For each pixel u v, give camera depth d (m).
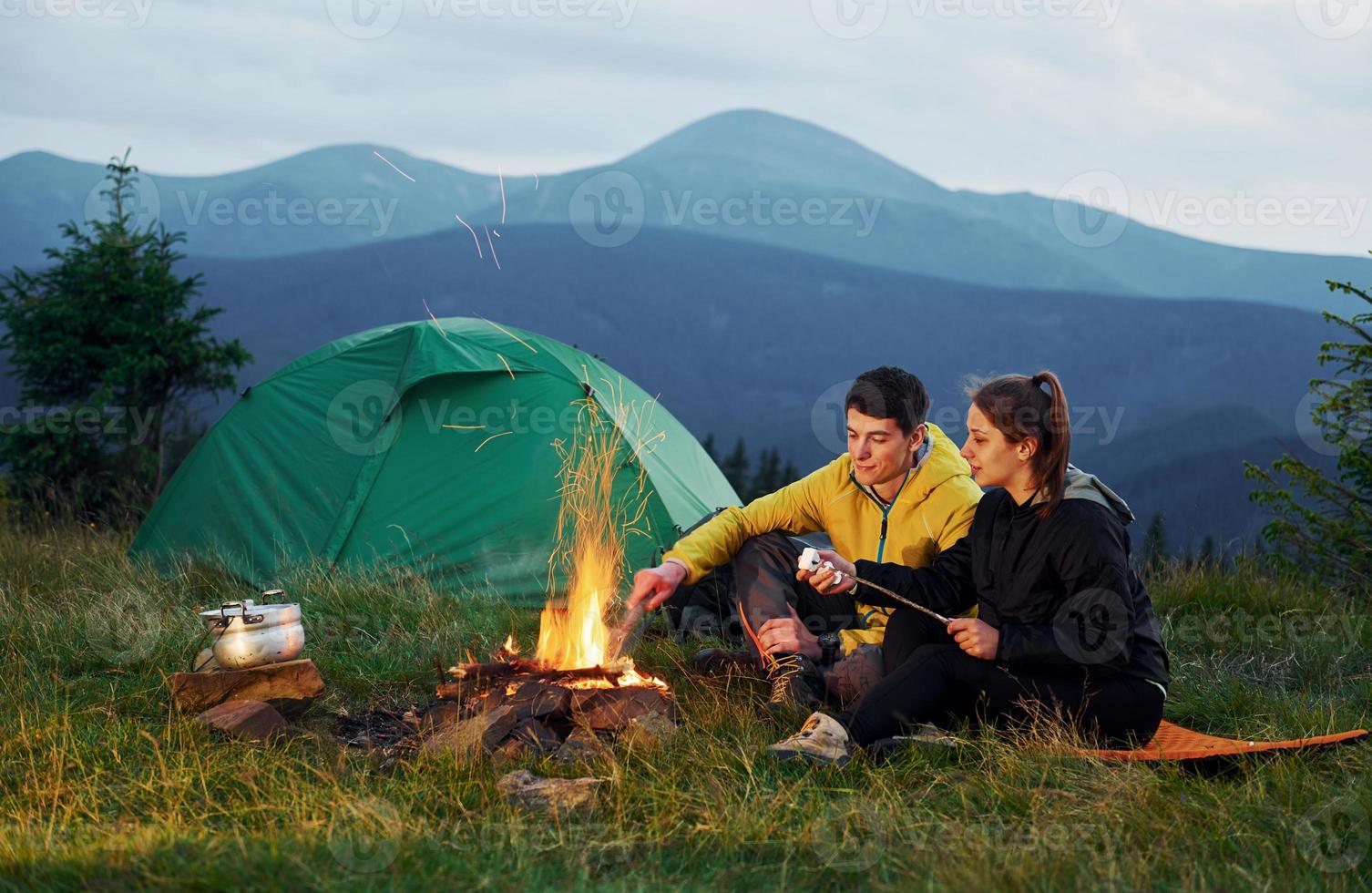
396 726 3.74
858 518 4.06
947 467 3.94
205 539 6.24
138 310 11.96
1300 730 3.61
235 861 2.30
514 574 5.77
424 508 6.04
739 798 2.92
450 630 4.84
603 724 3.47
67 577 5.79
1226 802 2.86
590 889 2.36
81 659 4.30
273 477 6.31
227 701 3.62
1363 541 6.41
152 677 4.04
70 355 11.63
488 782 3.01
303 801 2.83
